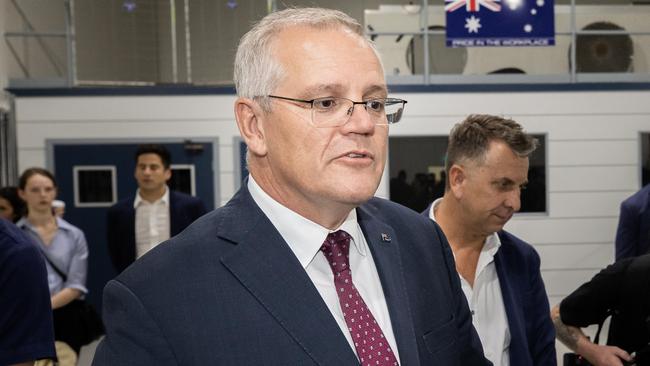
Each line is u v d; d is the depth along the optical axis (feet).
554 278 17.54
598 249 17.60
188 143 17.06
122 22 18.31
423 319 3.53
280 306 3.06
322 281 3.31
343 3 20.48
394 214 3.97
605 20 17.92
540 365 5.65
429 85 17.22
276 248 3.21
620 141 17.58
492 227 5.49
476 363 3.99
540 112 17.46
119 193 17.03
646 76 17.70
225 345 2.96
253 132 3.28
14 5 18.92
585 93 17.49
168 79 18.70
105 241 17.04
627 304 5.62
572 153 17.56
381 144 3.15
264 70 3.10
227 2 18.51
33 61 20.02
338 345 3.05
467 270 5.73
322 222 3.28
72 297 11.55
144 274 3.07
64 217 16.93
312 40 3.03
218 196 17.13
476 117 5.59
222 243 3.20
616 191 17.61
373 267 3.55
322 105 3.01
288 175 3.09
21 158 16.78
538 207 17.57
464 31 15.69
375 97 3.13
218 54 18.56
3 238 5.96
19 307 5.90
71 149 16.90
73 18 17.16
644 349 5.50
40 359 6.03
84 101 16.87
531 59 18.07
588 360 6.01
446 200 5.87
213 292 3.04
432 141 17.42
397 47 17.81
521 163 5.32
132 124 16.99
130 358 2.90
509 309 5.54
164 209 12.94
